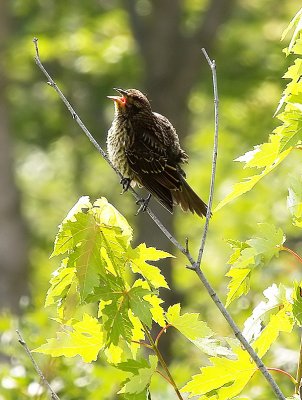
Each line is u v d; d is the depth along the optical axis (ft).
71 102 83.66
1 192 77.46
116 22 78.89
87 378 26.58
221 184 65.57
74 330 17.38
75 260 17.06
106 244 17.29
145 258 17.35
